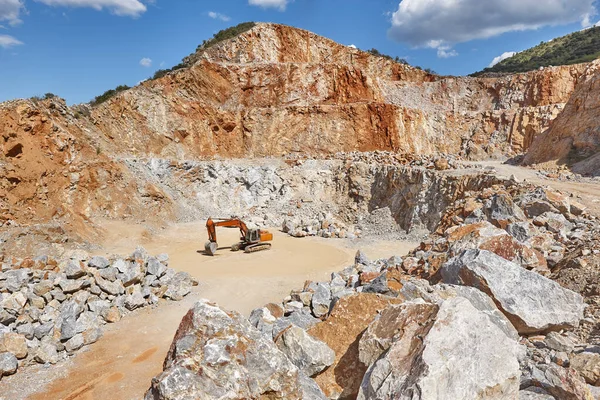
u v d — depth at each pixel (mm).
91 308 15047
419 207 31188
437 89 60812
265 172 42375
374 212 35875
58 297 14664
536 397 6297
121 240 28672
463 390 5445
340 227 33906
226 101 50375
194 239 31125
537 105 54750
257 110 49656
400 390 5645
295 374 7090
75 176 30000
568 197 21266
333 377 8070
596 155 29969
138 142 41844
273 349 7238
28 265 15930
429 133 54719
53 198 28000
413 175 33469
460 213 23812
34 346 12625
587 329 9312
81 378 11781
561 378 6344
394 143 50656
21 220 24938
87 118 39344
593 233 15875
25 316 13594
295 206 39906
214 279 20656
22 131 27750
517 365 5949
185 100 45938
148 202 34500
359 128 50531
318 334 9000
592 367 6992
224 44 55938
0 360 11711
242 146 48750
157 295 17422
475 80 60625
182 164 40812
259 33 58469
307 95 54156
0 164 25594
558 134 34594
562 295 9914
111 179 32469
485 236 13898
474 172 29859
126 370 12195
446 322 6281
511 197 22344
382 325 7512
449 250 14352
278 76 53188
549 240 15828
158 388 6348
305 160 45312
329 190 40969
